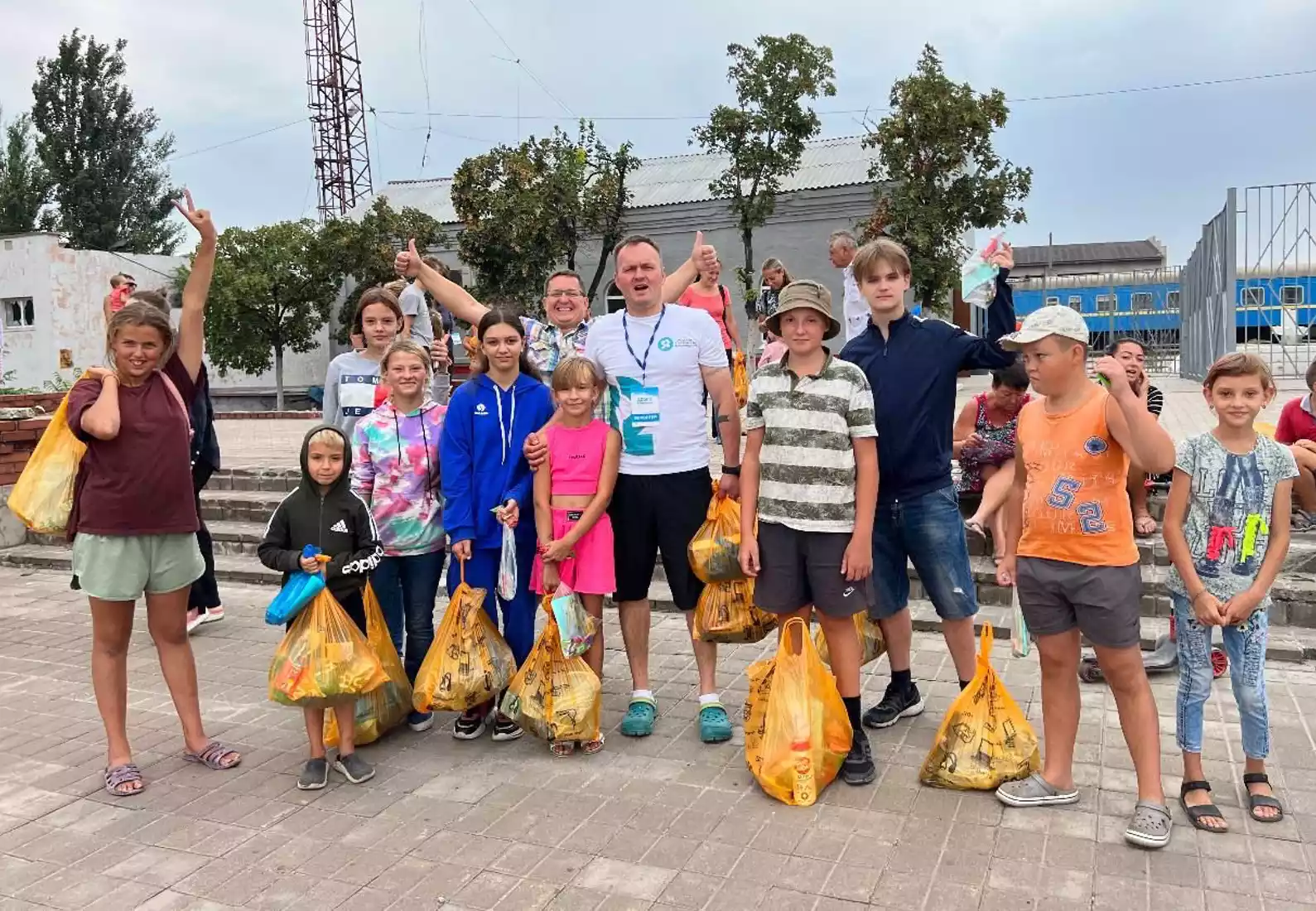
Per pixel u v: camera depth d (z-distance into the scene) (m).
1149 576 5.55
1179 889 2.91
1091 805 3.47
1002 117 15.51
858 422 3.63
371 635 4.19
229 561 7.82
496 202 19.78
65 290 26.22
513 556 4.23
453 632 4.15
